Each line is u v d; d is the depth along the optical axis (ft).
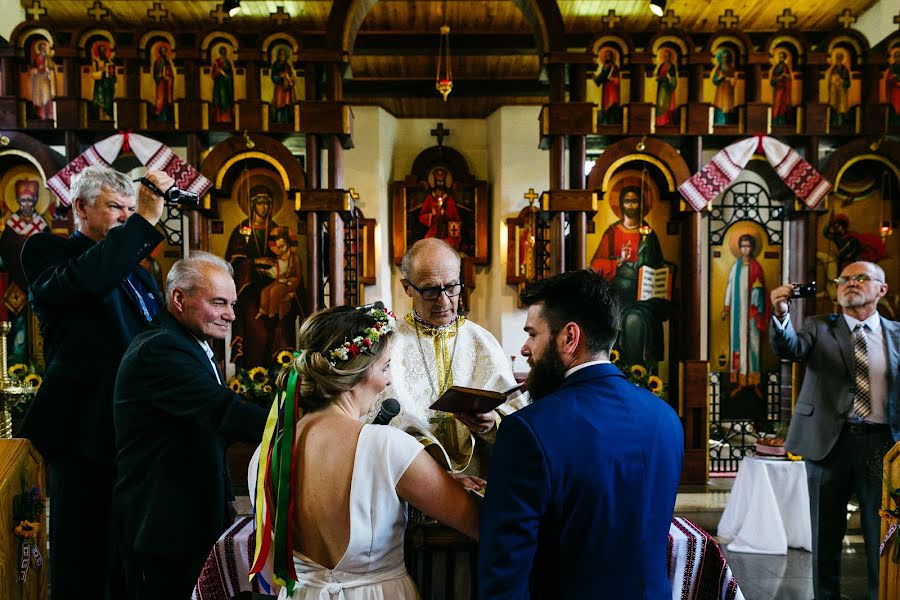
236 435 6.29
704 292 21.40
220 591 6.02
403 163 36.76
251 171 20.92
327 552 4.50
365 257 33.37
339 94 20.15
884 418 10.44
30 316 20.01
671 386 20.77
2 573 6.64
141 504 6.53
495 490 4.13
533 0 20.10
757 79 19.80
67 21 27.27
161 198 7.70
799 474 14.61
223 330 7.14
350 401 4.76
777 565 13.61
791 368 19.85
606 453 4.10
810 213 19.74
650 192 21.09
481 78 33.19
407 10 27.40
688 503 17.56
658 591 4.20
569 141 20.62
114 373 8.02
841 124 19.76
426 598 5.79
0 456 6.93
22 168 20.11
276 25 20.07
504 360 6.73
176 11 26.61
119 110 19.52
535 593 4.32
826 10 26.16
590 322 4.58
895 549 8.25
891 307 20.34
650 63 20.15
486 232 35.58
